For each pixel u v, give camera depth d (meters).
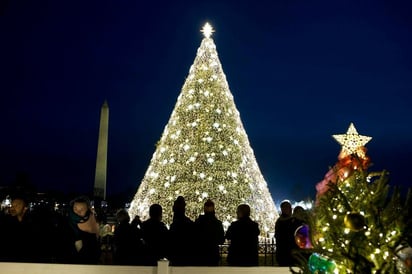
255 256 8.59
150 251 8.52
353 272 4.57
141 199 18.44
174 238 8.59
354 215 4.46
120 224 8.80
